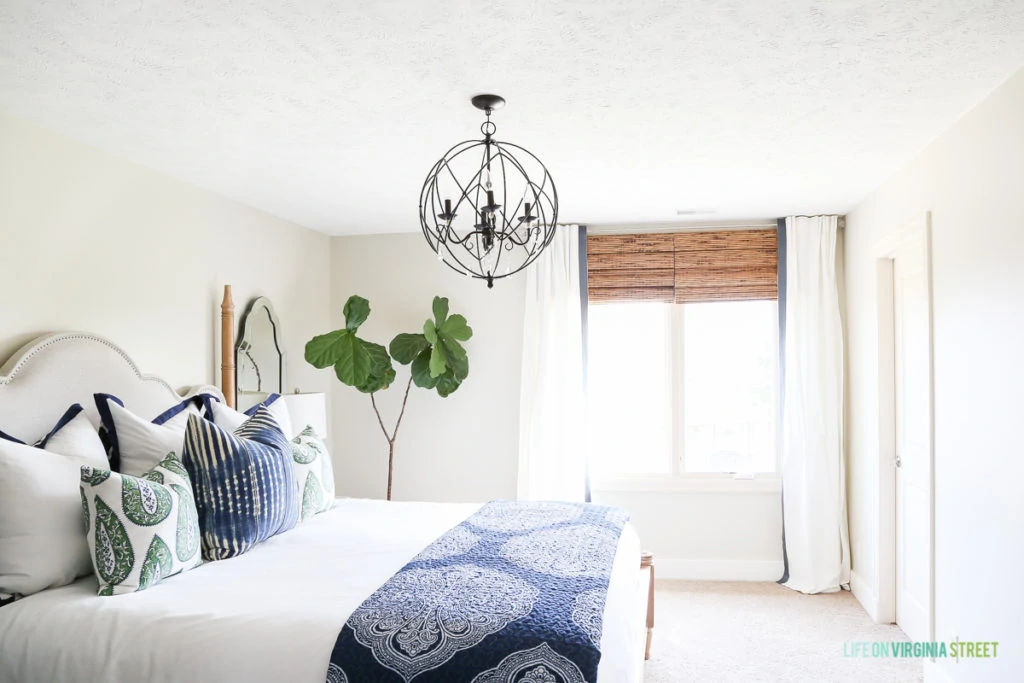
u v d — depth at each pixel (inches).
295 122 112.9
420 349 193.2
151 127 114.5
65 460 96.2
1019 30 82.3
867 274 166.4
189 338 147.9
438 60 89.7
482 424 201.3
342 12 77.3
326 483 135.6
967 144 110.2
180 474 102.6
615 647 80.7
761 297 191.8
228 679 75.9
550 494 191.3
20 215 109.4
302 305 194.9
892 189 147.2
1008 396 98.0
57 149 116.5
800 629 153.2
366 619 79.7
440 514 136.4
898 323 153.5
